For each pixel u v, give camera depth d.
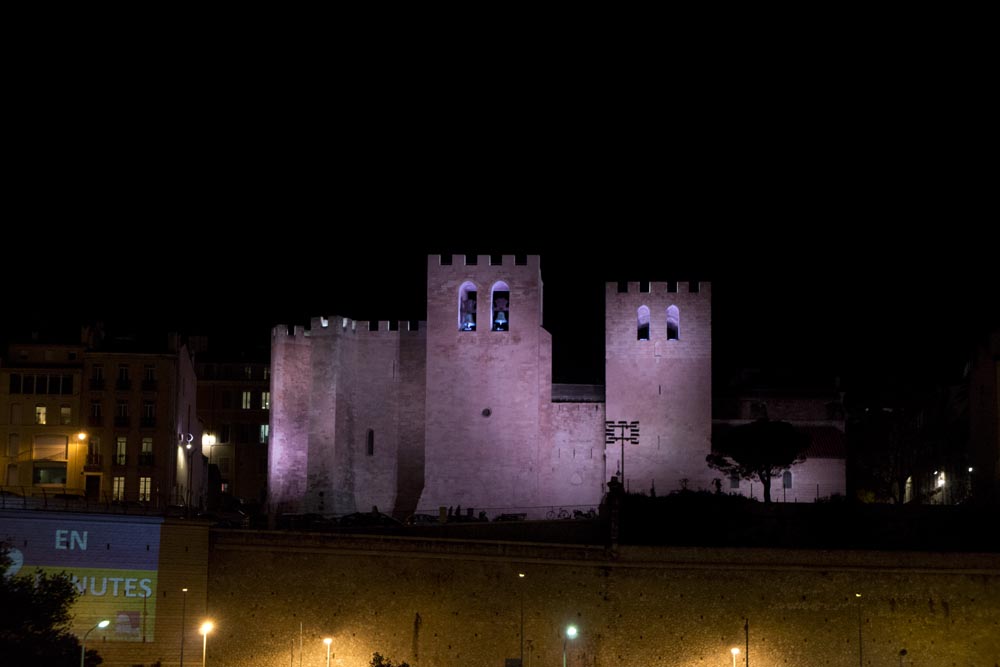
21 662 185.12
